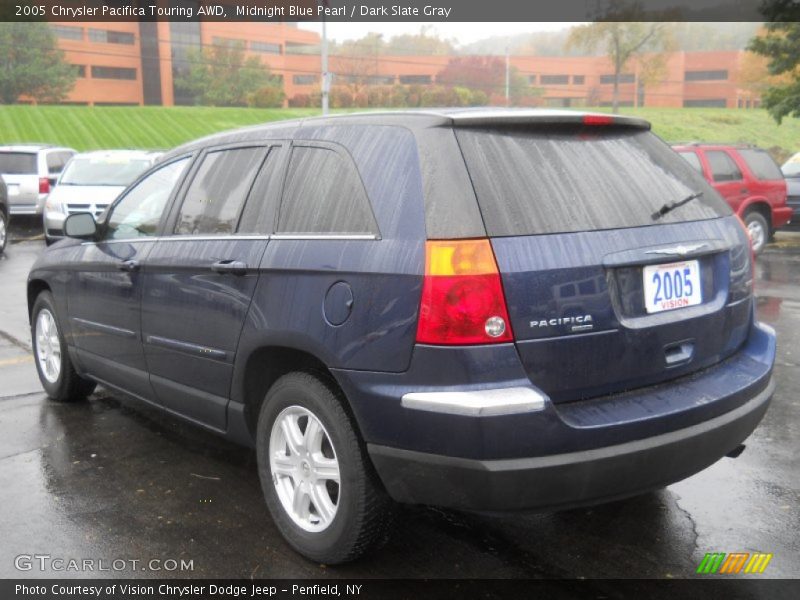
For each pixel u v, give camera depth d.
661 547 3.41
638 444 2.86
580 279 2.84
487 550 3.41
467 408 2.64
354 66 103.50
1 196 13.50
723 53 113.69
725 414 3.15
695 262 3.25
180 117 87.56
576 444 2.74
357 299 2.95
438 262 2.73
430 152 2.94
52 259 5.31
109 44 102.31
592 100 114.94
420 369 2.76
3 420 5.14
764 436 4.72
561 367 2.81
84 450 4.60
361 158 3.18
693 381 3.19
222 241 3.70
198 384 3.90
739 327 3.48
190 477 4.21
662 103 114.75
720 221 3.46
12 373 6.30
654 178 3.32
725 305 3.34
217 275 3.64
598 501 2.87
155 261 4.10
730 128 82.94
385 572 3.24
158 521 3.69
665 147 3.59
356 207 3.11
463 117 2.97
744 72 85.25
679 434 2.96
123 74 104.00
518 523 3.65
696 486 4.03
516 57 114.19
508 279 2.72
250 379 3.60
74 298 5.01
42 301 5.50
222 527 3.63
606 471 2.80
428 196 2.85
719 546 3.41
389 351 2.83
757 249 13.20
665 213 3.22
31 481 4.16
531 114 3.10
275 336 3.28
